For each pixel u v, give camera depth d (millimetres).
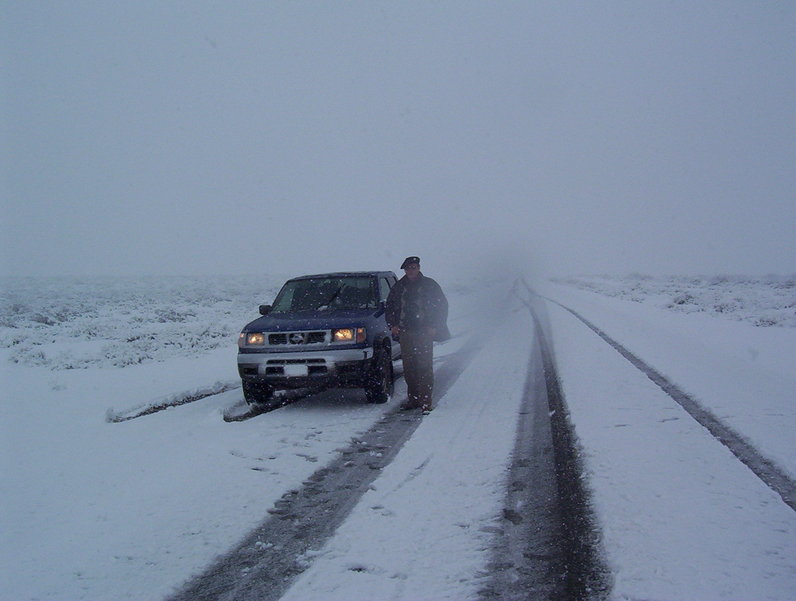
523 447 6000
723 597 3195
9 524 4652
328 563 3791
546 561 3691
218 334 18953
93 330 20047
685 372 9281
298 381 7988
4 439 7203
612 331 15367
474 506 4578
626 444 5816
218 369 12375
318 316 8523
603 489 4723
